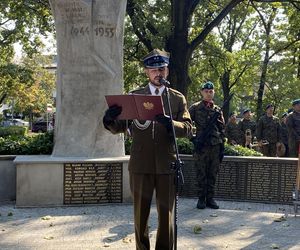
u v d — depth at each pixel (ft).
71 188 25.59
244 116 46.60
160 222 14.46
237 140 46.16
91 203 25.81
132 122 14.56
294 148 34.42
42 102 170.81
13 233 20.27
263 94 108.58
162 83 13.94
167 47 59.72
